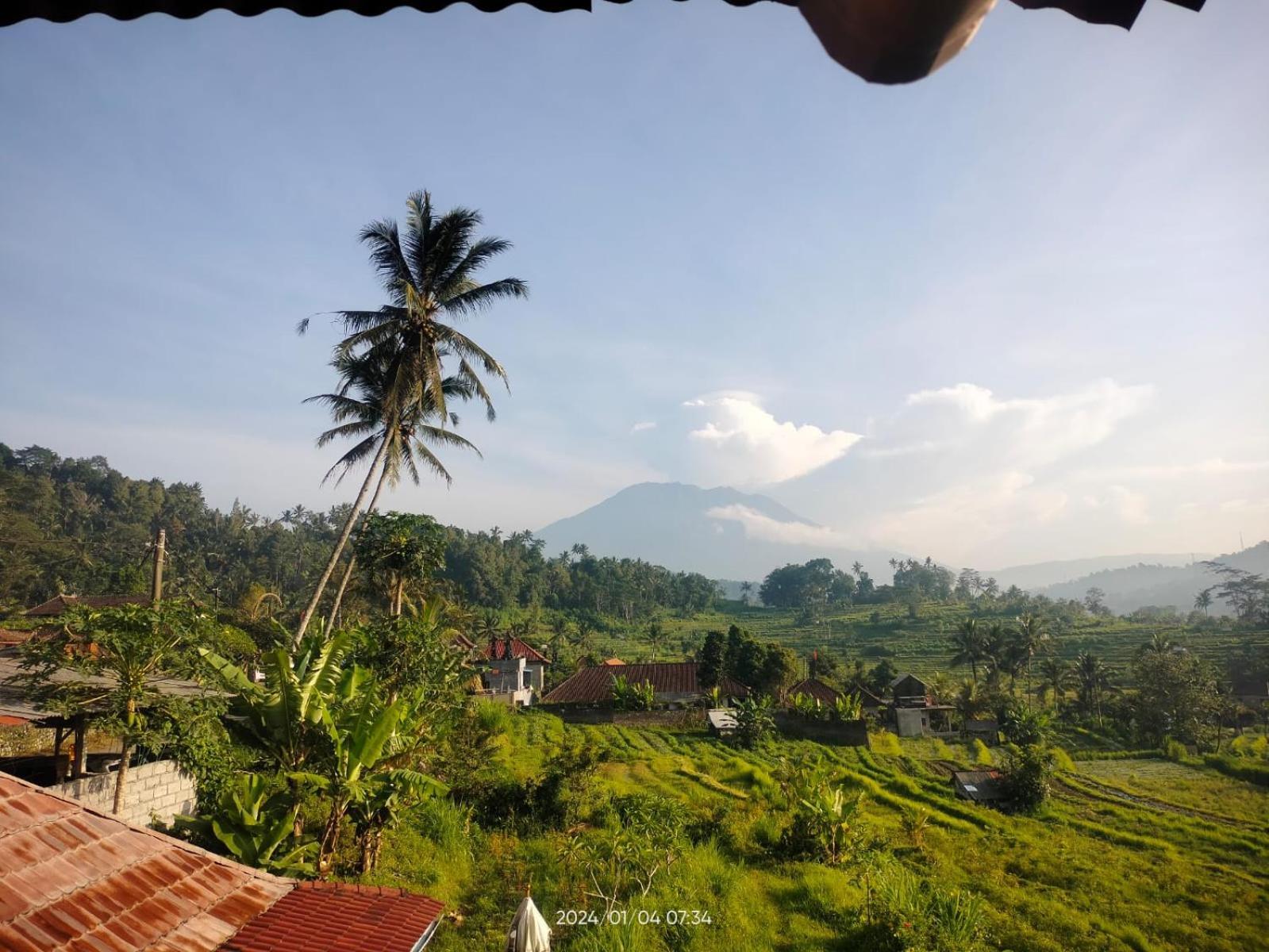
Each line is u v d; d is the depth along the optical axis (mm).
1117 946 19641
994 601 168500
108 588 72750
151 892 6777
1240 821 39812
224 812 14828
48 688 14500
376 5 2066
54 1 1972
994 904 22172
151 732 14258
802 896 19172
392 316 26188
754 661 65812
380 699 19484
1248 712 79875
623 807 23359
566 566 161000
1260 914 23531
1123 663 112938
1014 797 38594
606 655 106188
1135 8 1560
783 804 27531
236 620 33125
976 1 810
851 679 90688
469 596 129375
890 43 859
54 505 121250
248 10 2074
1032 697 91062
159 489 147875
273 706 15641
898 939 15938
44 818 6859
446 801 22891
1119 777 52094
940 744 62625
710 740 49312
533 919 13109
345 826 18859
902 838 29547
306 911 7582
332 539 142750
